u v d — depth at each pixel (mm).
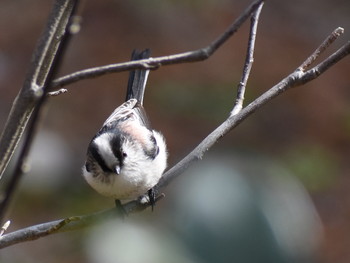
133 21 18750
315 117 16516
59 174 13828
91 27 18438
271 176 5828
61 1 4395
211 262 4754
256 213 4945
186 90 16562
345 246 13398
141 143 7594
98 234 11828
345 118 16438
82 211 13352
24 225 12969
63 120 15617
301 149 15523
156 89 16609
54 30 4402
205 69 17312
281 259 4836
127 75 17453
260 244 4812
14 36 18078
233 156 5824
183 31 18672
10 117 4512
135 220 11086
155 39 18312
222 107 16312
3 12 18859
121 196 7570
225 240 4789
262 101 6250
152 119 15906
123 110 8281
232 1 19844
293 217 5500
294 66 17688
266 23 19125
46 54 4469
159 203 11492
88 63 17328
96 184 7559
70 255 12484
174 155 15070
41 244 12656
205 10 19359
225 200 4945
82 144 14945
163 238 5059
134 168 7316
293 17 19391
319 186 14680
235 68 17453
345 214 14094
